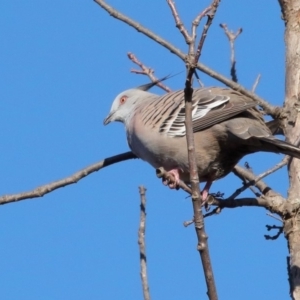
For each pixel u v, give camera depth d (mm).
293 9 11336
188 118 7531
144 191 9500
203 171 11492
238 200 10148
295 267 9633
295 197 10156
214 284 7348
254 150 11023
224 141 10984
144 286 8812
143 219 9344
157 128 11531
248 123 10680
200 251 7391
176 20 7645
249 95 11133
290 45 11164
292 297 9461
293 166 10328
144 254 9070
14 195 11305
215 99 11039
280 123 10875
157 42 10672
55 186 11344
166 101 11914
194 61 7469
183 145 11336
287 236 10047
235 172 11461
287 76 11039
